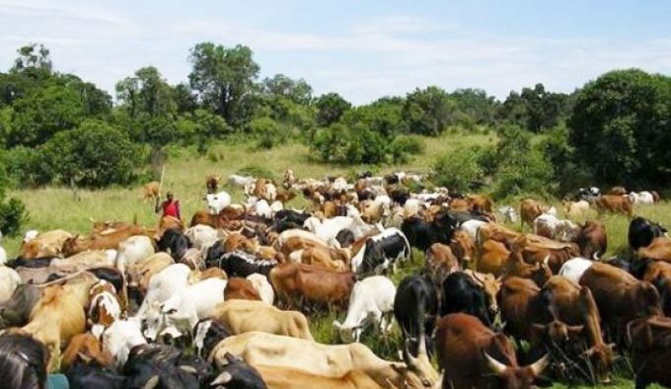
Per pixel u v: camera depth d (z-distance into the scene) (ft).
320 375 30.19
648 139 126.82
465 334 33.22
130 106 256.52
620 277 42.04
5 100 253.24
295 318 37.81
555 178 130.82
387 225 85.76
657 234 63.21
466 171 130.00
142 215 98.63
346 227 72.28
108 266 51.49
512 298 41.47
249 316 38.37
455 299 41.42
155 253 58.44
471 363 32.19
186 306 43.55
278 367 30.45
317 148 184.75
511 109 267.18
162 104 258.57
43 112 168.96
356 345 32.32
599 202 92.94
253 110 280.92
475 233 66.54
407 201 94.94
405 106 228.02
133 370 30.94
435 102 228.84
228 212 78.95
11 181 133.80
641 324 35.86
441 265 51.93
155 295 46.68
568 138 136.98
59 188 135.85
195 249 59.77
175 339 43.52
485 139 206.90
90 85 250.57
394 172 154.51
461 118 236.84
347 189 115.96
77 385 30.48
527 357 39.27
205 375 29.40
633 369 37.14
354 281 47.91
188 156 193.77
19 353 16.33
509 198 118.21
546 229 70.85
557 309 39.40
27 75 281.95
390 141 185.26
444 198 99.14
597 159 129.39
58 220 92.89
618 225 78.64
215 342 37.29
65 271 50.31
